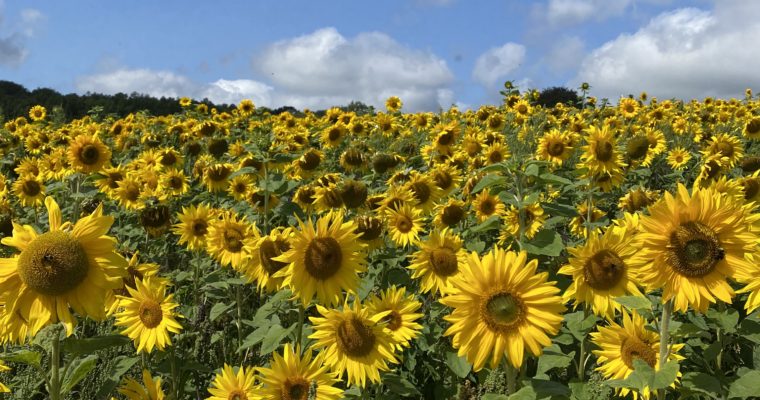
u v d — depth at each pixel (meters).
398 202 6.70
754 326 4.04
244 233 5.68
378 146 13.11
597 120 15.22
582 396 3.96
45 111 19.98
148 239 7.45
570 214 4.92
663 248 3.06
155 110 30.19
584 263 4.00
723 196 3.15
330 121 15.72
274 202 7.06
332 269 3.94
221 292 5.41
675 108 19.91
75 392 4.43
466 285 2.93
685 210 3.02
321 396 3.55
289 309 4.80
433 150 10.46
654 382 3.00
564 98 25.45
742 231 2.96
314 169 8.50
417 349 4.96
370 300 4.72
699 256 2.97
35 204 9.16
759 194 6.47
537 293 2.87
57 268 2.78
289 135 12.20
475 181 7.39
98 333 4.84
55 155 10.49
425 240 5.46
